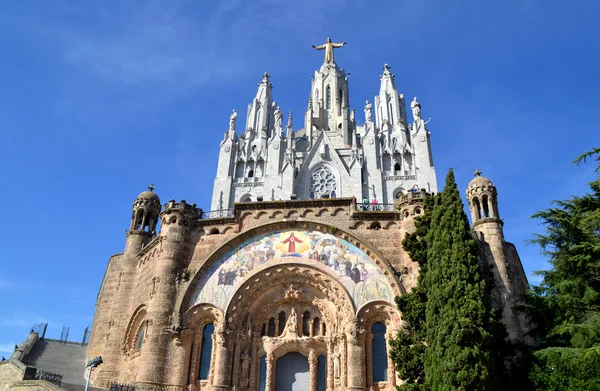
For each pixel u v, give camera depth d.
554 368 27.59
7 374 35.97
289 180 85.06
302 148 99.62
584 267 30.61
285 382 38.28
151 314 37.72
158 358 36.19
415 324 31.95
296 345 38.25
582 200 32.09
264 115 99.56
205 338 37.91
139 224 49.25
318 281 38.31
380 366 35.28
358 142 98.62
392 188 85.75
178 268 39.69
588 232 31.17
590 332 26.94
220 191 87.69
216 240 40.91
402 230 39.00
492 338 28.14
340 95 111.62
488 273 32.59
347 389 34.22
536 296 32.69
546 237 32.16
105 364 41.59
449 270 30.30
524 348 30.81
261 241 39.97
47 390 32.56
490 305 29.38
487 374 26.70
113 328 43.47
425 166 86.75
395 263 37.88
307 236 39.66
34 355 43.75
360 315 36.06
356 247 38.62
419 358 30.50
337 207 40.47
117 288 46.50
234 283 38.62
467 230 32.06
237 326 37.81
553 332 30.03
